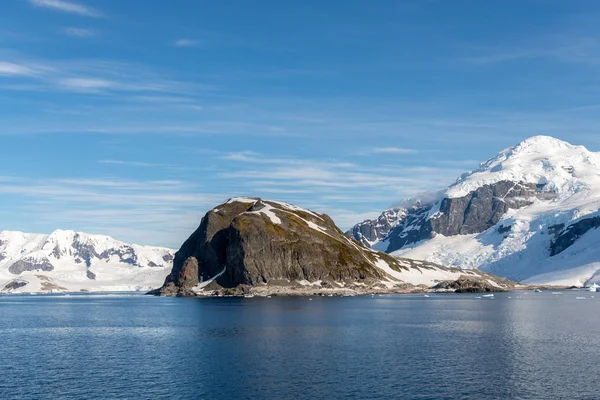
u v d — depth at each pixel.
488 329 159.88
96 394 89.69
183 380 97.00
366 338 141.12
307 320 185.50
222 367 106.38
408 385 92.12
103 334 160.50
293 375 99.31
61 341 146.50
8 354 125.56
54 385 95.38
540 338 140.38
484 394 87.19
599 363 107.81
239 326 168.88
